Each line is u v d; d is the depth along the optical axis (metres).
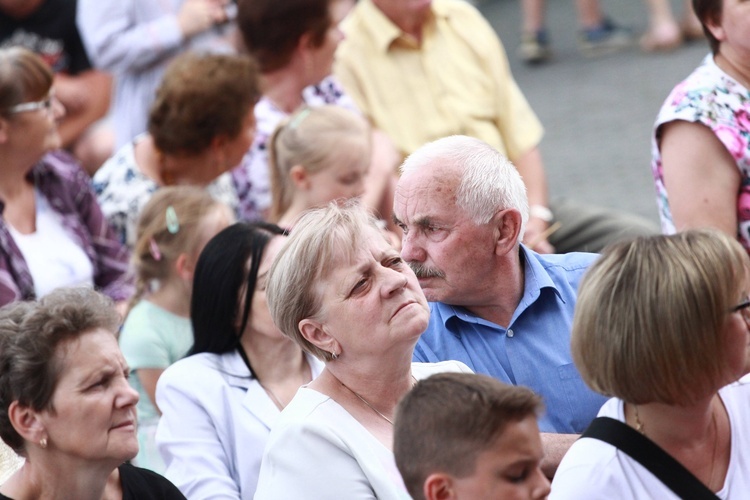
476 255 10.12
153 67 20.16
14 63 14.62
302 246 8.92
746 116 11.61
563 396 10.35
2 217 14.94
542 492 6.93
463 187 10.01
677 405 7.34
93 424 8.41
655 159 12.21
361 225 9.01
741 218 11.66
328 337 8.96
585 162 27.41
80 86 22.11
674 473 7.38
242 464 11.06
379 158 17.25
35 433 8.45
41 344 8.34
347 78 18.62
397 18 18.34
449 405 6.95
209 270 11.41
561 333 10.48
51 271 15.25
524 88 33.47
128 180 16.34
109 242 16.30
